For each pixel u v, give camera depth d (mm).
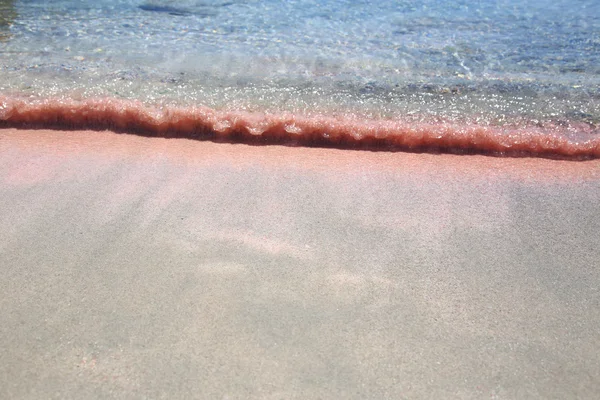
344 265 2078
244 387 1562
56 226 2256
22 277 1974
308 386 1570
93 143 2990
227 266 2051
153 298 1888
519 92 3674
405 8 5488
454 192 2602
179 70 3904
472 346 1730
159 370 1614
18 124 3182
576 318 1858
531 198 2564
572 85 3801
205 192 2537
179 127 3141
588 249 2213
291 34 4750
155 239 2191
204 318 1807
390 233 2279
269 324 1787
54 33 4613
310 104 3395
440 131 3049
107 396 1533
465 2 5691
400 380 1602
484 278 2035
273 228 2287
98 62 3994
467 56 4328
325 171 2760
